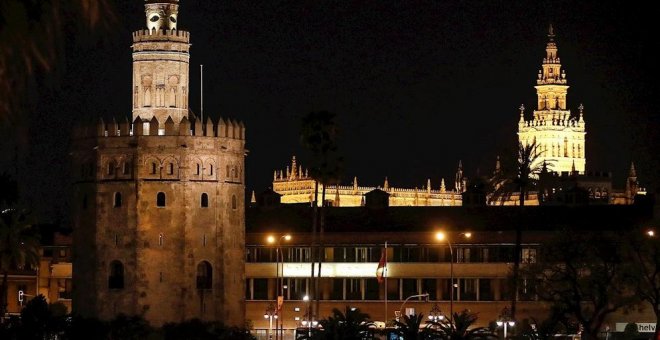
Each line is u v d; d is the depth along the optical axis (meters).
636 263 134.38
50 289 194.88
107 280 167.75
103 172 169.00
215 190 169.75
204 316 167.62
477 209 185.88
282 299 167.25
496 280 178.00
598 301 141.50
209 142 169.38
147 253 166.50
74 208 171.88
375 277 182.00
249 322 173.50
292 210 192.50
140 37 172.75
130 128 168.25
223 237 170.25
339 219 189.12
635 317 162.75
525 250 178.88
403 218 186.75
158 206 167.25
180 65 172.88
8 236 148.38
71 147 172.50
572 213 184.62
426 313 178.62
